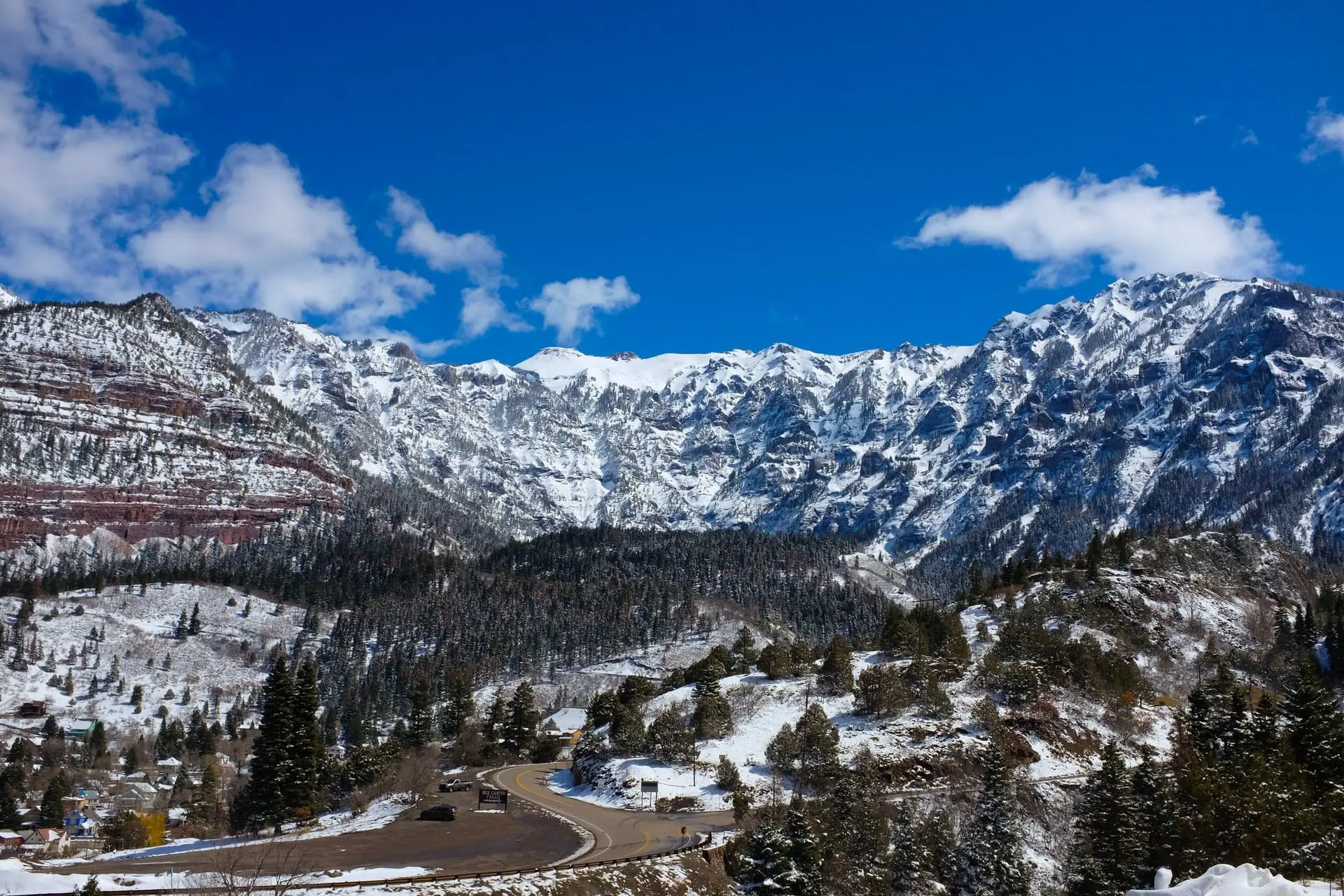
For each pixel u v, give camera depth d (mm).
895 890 75125
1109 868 74312
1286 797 67312
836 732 100000
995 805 78125
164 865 63219
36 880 55250
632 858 68750
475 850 71125
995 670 119125
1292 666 129625
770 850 70875
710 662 137250
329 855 68625
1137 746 110688
